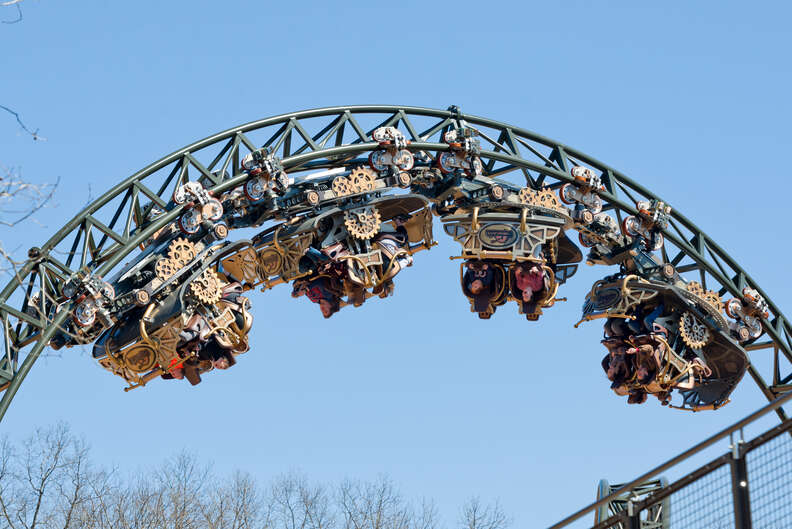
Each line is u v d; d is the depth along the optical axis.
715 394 39.56
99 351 31.61
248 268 33.12
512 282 35.66
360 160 34.59
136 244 30.08
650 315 37.91
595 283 38.00
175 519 60.00
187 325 31.52
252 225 32.84
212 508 62.78
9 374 28.36
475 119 35.53
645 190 37.97
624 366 38.09
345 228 33.59
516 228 35.03
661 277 38.00
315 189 33.16
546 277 35.72
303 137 32.97
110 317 30.12
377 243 33.97
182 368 32.56
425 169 34.66
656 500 19.16
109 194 30.12
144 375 31.66
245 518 62.62
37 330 29.66
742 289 39.59
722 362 39.38
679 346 38.53
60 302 30.00
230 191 32.53
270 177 31.98
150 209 31.75
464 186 34.75
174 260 31.00
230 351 32.62
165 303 31.06
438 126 35.09
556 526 21.14
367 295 34.50
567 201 36.28
